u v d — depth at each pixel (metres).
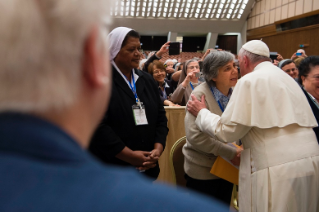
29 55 0.27
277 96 1.39
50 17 0.28
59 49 0.28
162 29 18.80
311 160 1.35
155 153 1.62
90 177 0.26
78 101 0.31
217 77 1.75
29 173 0.25
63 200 0.24
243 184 1.47
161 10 17.97
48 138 0.26
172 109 2.46
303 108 1.43
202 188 1.85
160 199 0.27
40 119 0.27
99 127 1.51
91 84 0.32
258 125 1.35
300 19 13.07
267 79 1.42
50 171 0.25
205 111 1.65
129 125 1.59
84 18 0.29
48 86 0.28
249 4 17.27
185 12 18.23
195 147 1.76
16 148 0.25
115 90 1.59
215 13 18.20
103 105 0.35
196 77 2.98
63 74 0.29
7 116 0.26
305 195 1.34
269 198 1.34
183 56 19.42
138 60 1.67
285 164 1.33
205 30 18.91
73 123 0.31
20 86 0.27
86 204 0.25
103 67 0.34
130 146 1.60
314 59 1.92
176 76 4.01
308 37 12.66
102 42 0.33
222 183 1.89
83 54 0.31
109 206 0.25
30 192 0.24
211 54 1.78
